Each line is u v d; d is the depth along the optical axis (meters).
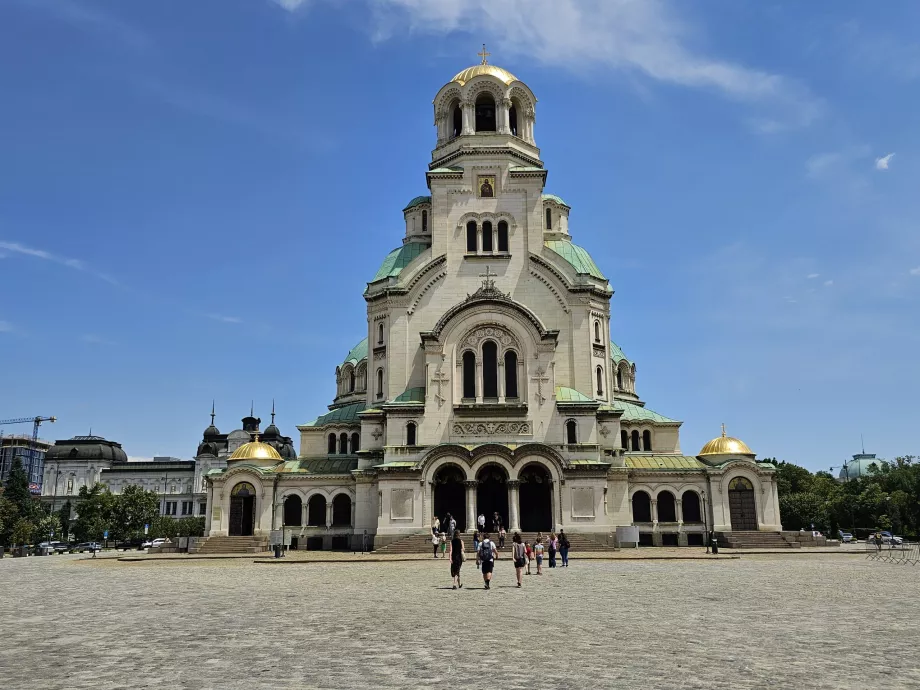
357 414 93.94
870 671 18.86
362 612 30.81
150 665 19.98
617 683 17.62
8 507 133.88
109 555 93.62
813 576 47.53
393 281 91.38
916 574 49.09
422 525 75.69
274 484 87.19
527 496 80.31
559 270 86.31
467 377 80.69
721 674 18.55
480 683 17.69
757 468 87.12
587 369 84.25
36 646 23.09
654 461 90.25
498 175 89.06
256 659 20.72
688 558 64.75
